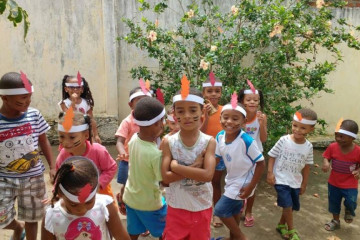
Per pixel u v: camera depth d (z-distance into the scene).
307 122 3.44
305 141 3.58
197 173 2.41
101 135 6.13
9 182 2.83
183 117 2.47
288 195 3.49
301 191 3.60
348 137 3.60
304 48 5.10
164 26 5.95
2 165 2.80
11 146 2.78
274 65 4.84
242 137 3.09
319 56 6.20
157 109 2.61
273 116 4.82
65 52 5.92
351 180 3.71
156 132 2.66
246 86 4.74
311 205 4.36
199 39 5.82
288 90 5.00
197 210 2.60
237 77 4.97
